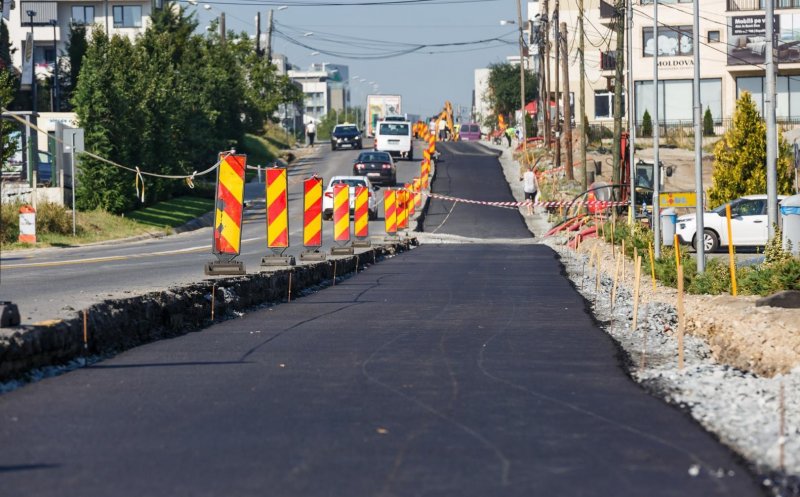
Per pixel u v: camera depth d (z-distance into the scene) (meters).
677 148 96.06
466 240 60.53
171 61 89.00
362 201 43.41
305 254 33.16
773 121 26.80
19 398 12.50
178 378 14.01
